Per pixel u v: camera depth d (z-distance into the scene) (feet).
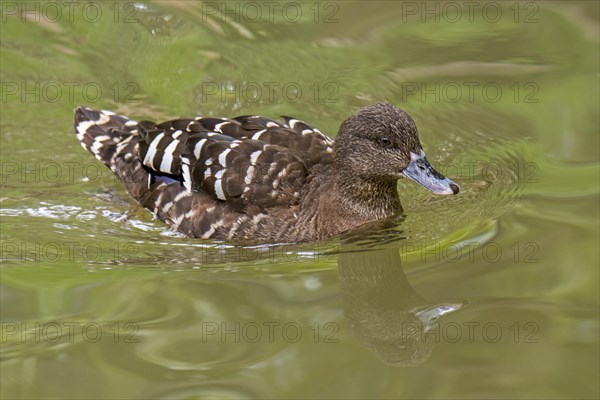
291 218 44.96
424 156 44.80
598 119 52.13
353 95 54.49
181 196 45.85
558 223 44.55
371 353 37.27
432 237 45.06
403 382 35.47
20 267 42.50
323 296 40.75
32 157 51.19
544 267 41.52
